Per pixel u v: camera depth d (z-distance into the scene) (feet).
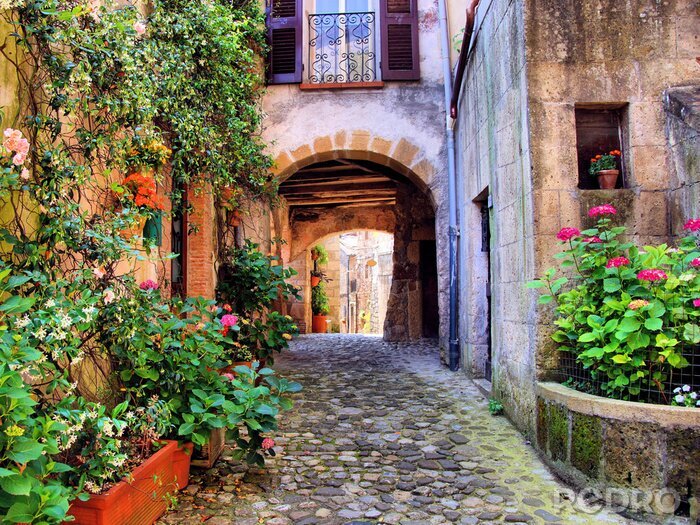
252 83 19.35
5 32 7.91
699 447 8.78
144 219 10.96
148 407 9.14
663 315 9.84
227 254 18.80
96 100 9.13
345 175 33.55
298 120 24.47
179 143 13.96
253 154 19.65
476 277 20.31
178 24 13.17
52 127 8.47
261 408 10.32
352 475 11.18
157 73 11.72
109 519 7.50
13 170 7.36
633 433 9.25
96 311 7.64
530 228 12.82
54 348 7.02
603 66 13.01
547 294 12.44
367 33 25.50
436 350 30.32
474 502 9.85
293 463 11.84
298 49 24.58
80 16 9.04
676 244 12.08
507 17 14.38
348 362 25.80
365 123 24.43
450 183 23.59
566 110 12.92
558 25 13.03
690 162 11.82
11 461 5.98
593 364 10.79
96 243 8.71
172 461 9.75
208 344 10.78
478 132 18.54
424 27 24.90
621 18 13.07
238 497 10.02
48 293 7.52
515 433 13.70
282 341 17.48
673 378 10.12
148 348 9.64
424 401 17.25
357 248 118.32
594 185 13.30
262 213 23.68
